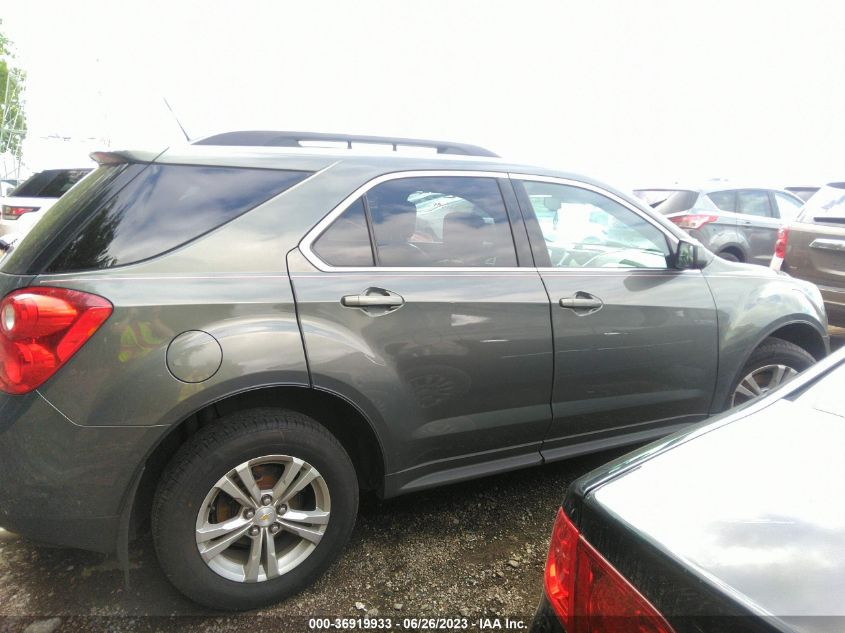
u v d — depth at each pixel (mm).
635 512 1114
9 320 1795
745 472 1255
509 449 2643
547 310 2566
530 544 2566
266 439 2016
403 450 2346
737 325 3078
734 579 938
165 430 1871
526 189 2740
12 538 2533
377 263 2303
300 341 2047
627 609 998
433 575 2354
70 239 1919
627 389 2832
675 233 3111
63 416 1799
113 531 1895
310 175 2275
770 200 8641
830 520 1088
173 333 1884
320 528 2188
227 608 2080
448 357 2359
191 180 2107
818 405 1562
